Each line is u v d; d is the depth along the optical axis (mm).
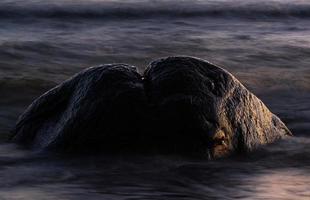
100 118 22406
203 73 22875
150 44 46219
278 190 20125
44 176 20828
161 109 22312
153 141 22359
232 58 42469
